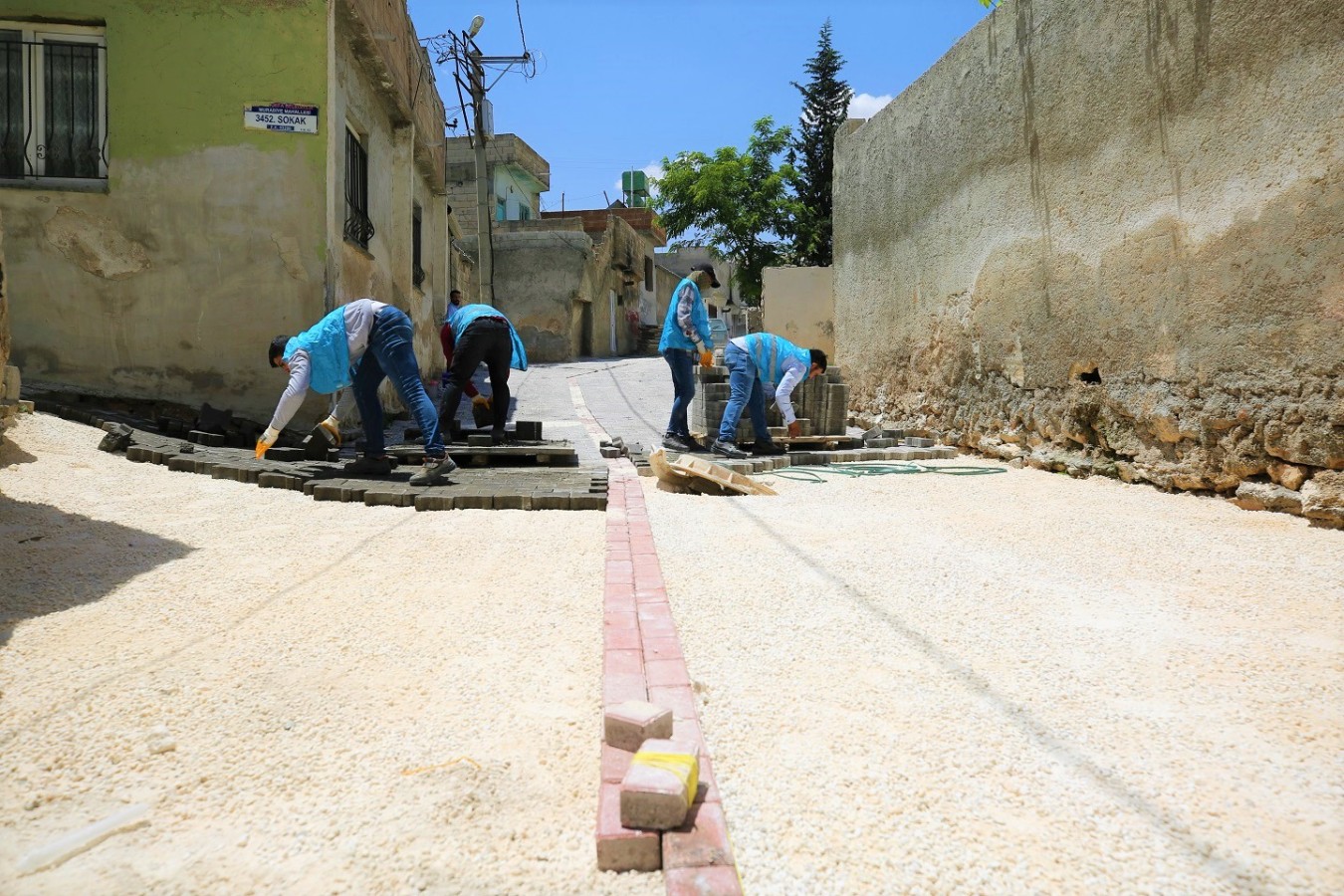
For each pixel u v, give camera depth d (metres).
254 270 8.16
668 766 1.80
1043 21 7.14
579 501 5.27
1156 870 1.63
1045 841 1.73
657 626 2.96
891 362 10.43
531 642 2.88
